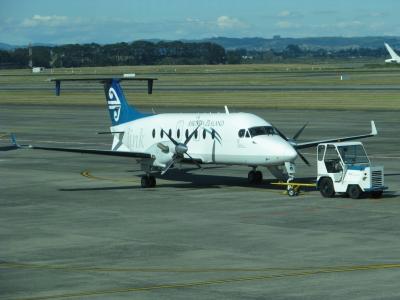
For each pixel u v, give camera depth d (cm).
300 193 6356
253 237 4609
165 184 7075
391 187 6575
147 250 4300
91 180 7450
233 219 5228
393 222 5000
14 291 3453
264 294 3312
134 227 5009
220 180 7262
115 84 7744
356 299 3197
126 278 3662
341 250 4200
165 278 3644
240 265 3888
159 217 5362
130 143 7500
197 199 6153
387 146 9944
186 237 4653
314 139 10794
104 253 4241
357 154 6141
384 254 4078
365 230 4756
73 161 9150
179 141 6994
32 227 5069
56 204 6022
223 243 4450
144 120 7438
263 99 19075
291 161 6284
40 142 11400
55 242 4572
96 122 14700
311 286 3425
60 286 3534
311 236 4600
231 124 6638
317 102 17775
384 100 17700
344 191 5978
